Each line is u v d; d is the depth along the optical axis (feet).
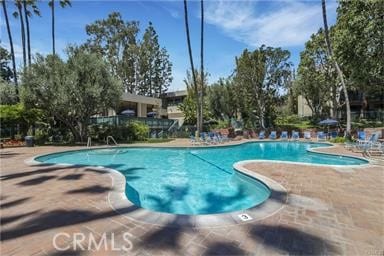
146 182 27.55
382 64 53.01
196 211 18.72
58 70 58.08
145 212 13.80
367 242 10.52
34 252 9.70
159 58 146.30
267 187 19.45
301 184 19.81
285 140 71.92
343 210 14.15
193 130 87.97
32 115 63.21
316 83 92.27
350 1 53.93
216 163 39.42
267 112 97.96
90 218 13.00
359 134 49.03
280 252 9.67
